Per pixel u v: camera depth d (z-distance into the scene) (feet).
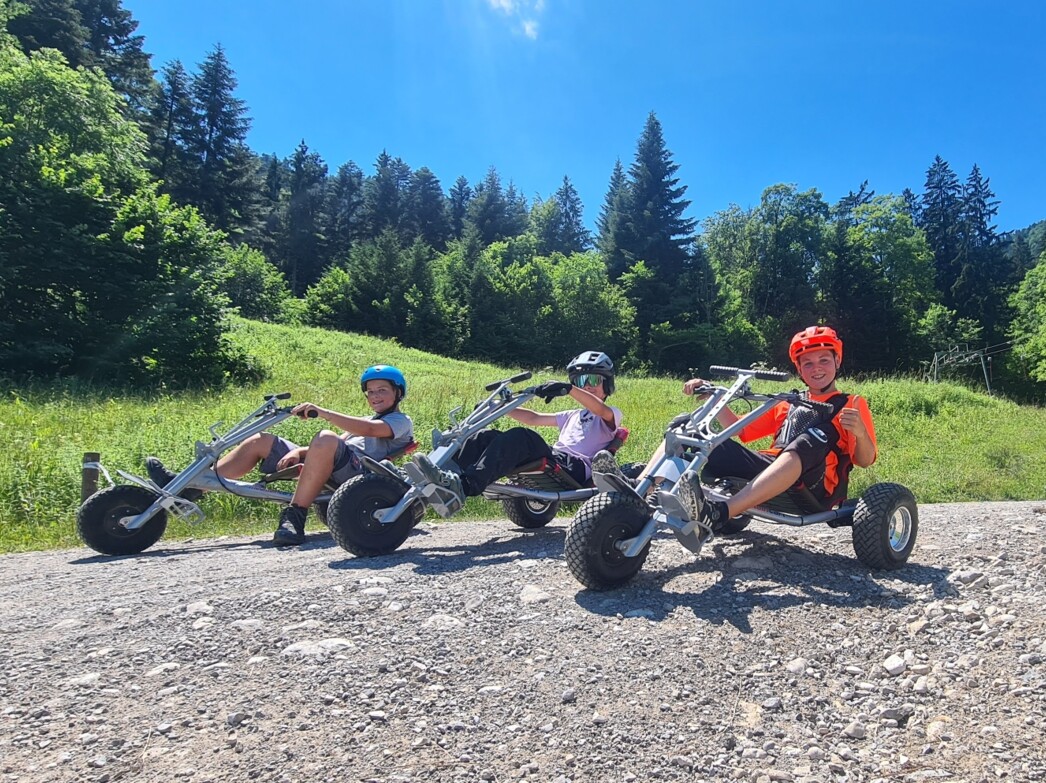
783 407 14.87
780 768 7.14
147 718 8.04
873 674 8.97
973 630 10.01
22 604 12.55
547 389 16.38
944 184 243.81
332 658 9.46
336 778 6.94
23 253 50.11
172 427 30.07
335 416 17.66
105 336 51.88
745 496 12.12
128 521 17.53
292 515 17.25
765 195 200.34
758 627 10.22
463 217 285.64
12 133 56.54
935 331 176.65
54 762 7.17
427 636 10.13
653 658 9.28
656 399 51.75
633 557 11.77
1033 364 149.28
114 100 81.51
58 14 138.41
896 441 44.70
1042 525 16.24
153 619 11.04
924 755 7.35
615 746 7.46
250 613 11.15
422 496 15.07
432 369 71.82
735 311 180.14
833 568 13.07
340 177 307.37
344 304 147.33
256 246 218.18
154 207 56.24
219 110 202.08
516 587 12.29
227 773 7.01
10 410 34.40
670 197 185.98
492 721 7.94
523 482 17.28
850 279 184.44
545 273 162.71
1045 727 7.61
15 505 22.07
